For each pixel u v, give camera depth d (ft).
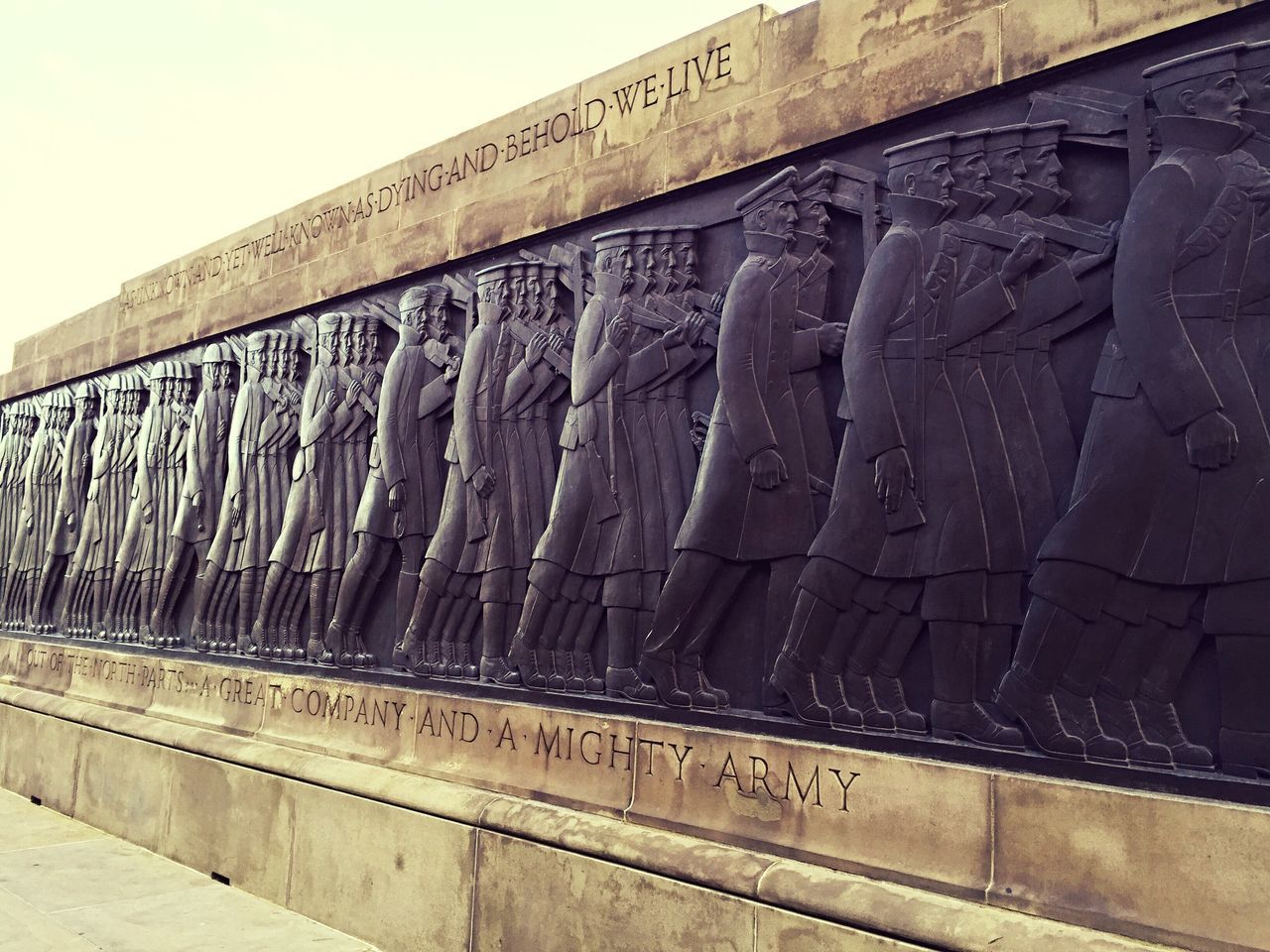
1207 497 11.16
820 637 13.88
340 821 19.47
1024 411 12.57
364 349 21.81
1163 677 11.38
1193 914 10.66
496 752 17.72
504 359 18.81
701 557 15.20
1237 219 11.20
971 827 12.22
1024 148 12.84
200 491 25.61
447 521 19.33
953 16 13.51
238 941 18.11
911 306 13.42
